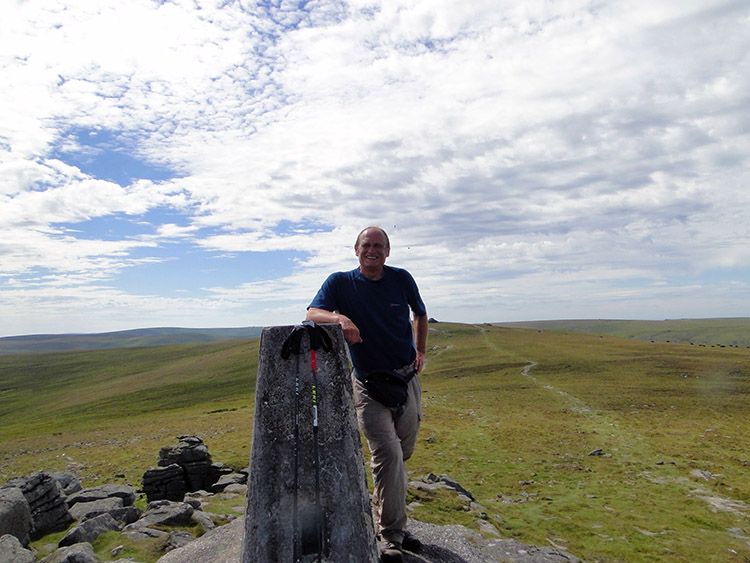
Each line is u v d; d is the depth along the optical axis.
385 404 4.79
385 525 4.84
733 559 11.41
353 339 4.21
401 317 4.96
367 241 4.83
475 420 34.75
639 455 23.97
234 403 68.94
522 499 16.89
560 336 123.94
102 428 55.31
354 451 3.81
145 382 104.06
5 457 37.44
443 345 111.69
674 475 20.39
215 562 5.60
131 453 32.34
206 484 17.97
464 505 12.58
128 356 160.62
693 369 58.53
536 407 40.38
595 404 40.75
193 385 92.50
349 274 5.00
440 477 15.53
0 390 117.94
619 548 11.94
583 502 16.50
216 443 29.48
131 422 59.00
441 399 47.31
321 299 4.80
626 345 96.69
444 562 5.27
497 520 12.80
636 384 50.56
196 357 139.12
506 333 132.00
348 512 3.68
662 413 36.06
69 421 70.69
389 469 4.72
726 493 17.61
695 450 24.86
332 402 3.88
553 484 18.97
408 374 4.97
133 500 12.98
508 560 7.77
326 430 3.82
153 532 8.60
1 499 8.88
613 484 18.97
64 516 10.54
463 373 69.44
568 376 58.97
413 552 5.37
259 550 3.56
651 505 16.17
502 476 20.19
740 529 13.71
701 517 14.77
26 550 7.39
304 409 3.83
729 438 27.56
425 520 10.88
